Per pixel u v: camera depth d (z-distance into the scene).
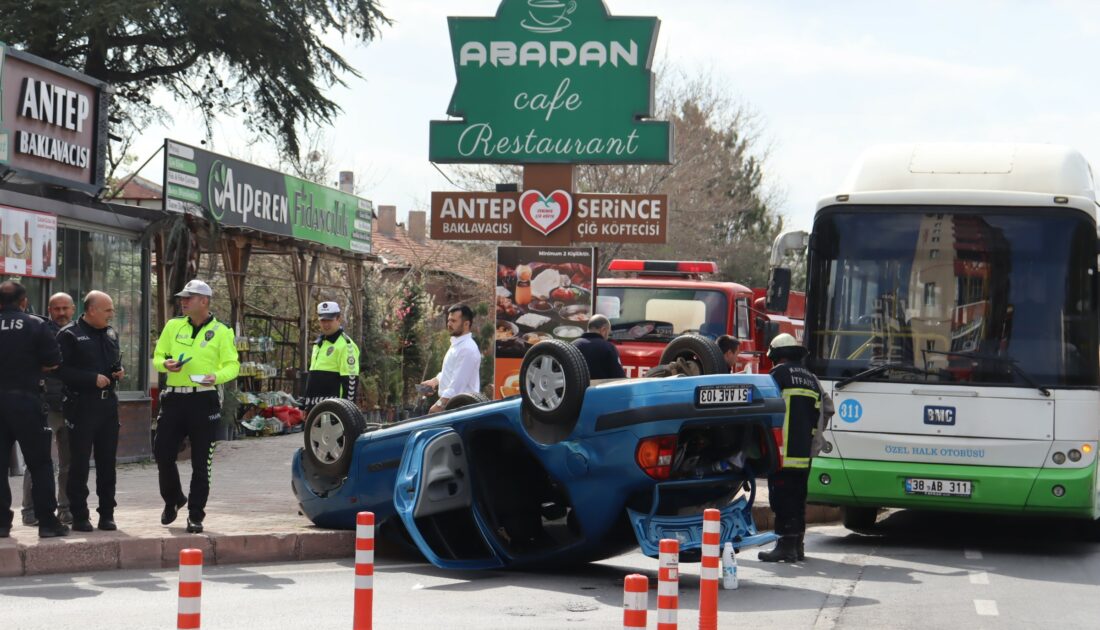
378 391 29.75
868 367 12.47
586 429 9.55
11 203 15.45
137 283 18.28
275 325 28.03
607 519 9.66
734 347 12.64
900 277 12.52
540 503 10.61
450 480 10.39
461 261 49.34
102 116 17.64
